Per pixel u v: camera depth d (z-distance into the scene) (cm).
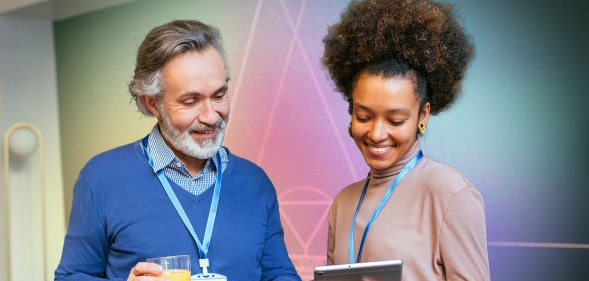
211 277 185
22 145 499
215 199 203
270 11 418
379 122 183
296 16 407
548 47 313
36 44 519
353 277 169
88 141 507
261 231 208
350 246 195
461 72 192
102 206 198
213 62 193
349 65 191
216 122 194
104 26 493
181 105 192
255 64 426
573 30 305
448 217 176
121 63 484
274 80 418
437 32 181
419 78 183
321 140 399
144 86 196
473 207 175
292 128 411
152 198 199
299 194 409
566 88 308
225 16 438
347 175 389
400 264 170
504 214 328
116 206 198
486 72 331
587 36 301
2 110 504
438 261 178
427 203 182
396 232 184
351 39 190
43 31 522
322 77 397
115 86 488
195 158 204
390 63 183
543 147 316
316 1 398
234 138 436
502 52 326
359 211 197
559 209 312
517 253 324
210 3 444
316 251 402
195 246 197
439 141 348
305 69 404
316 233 402
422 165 189
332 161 395
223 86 195
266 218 212
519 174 323
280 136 417
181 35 192
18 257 511
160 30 195
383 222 188
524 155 321
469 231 174
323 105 397
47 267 522
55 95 526
